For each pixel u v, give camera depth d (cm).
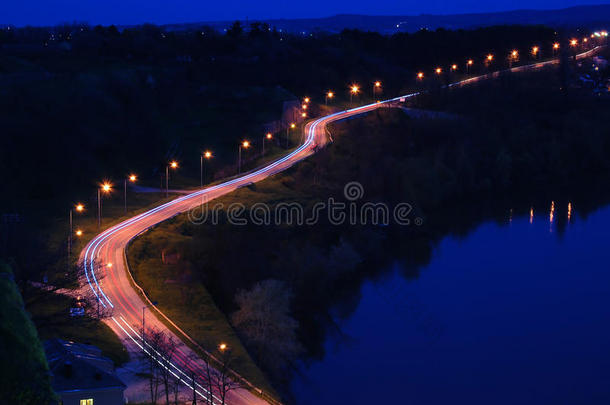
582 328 10356
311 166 14975
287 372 8475
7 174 13450
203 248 9962
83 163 14625
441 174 16250
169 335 7431
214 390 6397
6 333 2678
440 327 10181
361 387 8400
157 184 14575
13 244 7881
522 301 11250
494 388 8600
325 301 10431
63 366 5394
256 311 8144
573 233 14550
